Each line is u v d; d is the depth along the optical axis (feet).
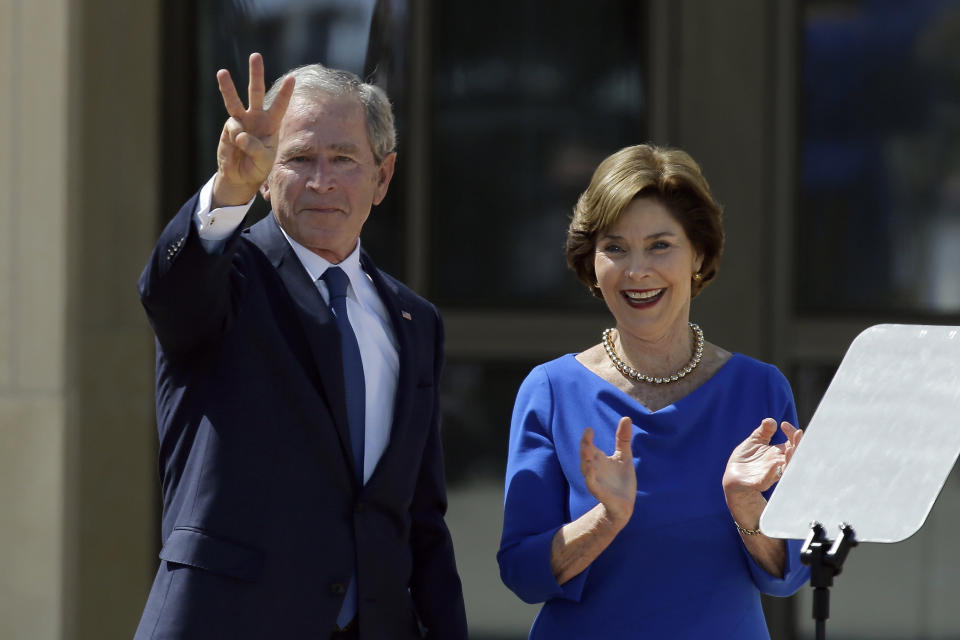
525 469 30.60
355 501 27.84
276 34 54.03
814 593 21.22
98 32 51.24
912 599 55.31
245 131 25.03
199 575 26.25
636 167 30.07
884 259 55.88
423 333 30.83
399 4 54.49
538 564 29.09
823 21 55.42
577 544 28.53
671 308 30.09
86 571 51.19
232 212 25.36
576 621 29.50
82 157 51.13
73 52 50.31
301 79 29.19
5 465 49.96
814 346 54.85
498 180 55.16
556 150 55.21
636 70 55.01
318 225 28.63
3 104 49.80
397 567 28.55
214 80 53.67
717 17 54.29
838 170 55.72
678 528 29.37
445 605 30.32
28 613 50.16
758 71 54.34
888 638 55.36
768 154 54.65
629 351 31.12
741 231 54.54
